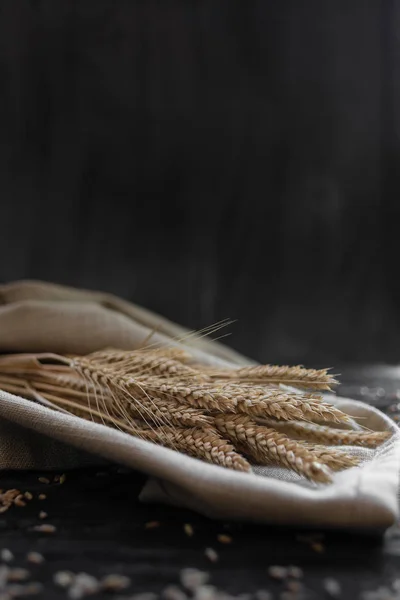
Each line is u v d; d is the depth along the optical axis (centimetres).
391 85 260
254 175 261
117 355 70
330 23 258
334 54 259
